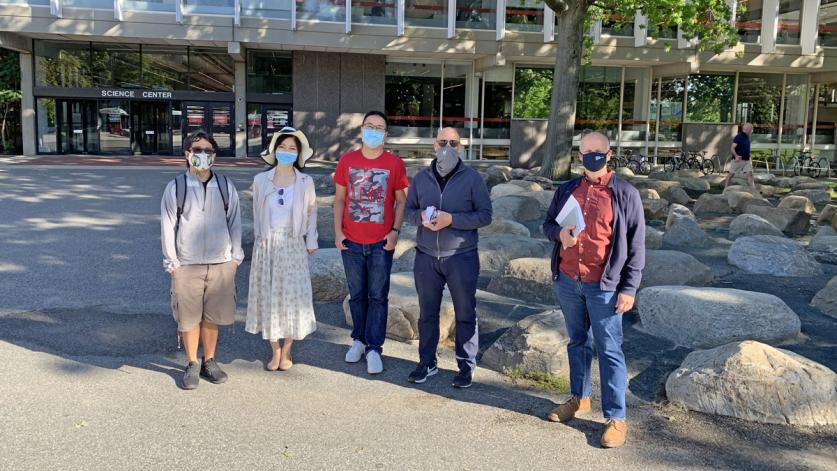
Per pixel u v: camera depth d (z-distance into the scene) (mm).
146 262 8703
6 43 24094
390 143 28062
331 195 14594
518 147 27984
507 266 7305
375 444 4145
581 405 4586
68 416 4402
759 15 26984
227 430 4277
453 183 4902
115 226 11070
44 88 26172
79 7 23859
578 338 4484
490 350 5531
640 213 4172
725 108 29766
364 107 27578
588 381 4551
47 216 11789
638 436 4320
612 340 4215
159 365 5371
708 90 29547
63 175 18641
